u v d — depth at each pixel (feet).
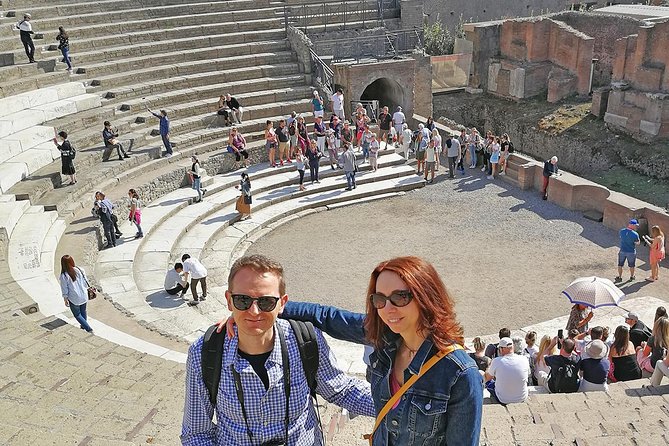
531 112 104.37
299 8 104.53
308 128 88.17
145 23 96.94
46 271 50.31
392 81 97.81
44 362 30.17
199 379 11.47
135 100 84.84
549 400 28.55
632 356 35.17
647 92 87.25
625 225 65.16
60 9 94.99
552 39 106.22
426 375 10.43
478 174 83.35
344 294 56.59
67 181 66.74
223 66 94.27
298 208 73.82
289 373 11.45
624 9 114.32
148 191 70.90
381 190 78.07
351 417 21.25
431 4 128.16
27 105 76.07
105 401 25.36
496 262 61.26
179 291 53.36
